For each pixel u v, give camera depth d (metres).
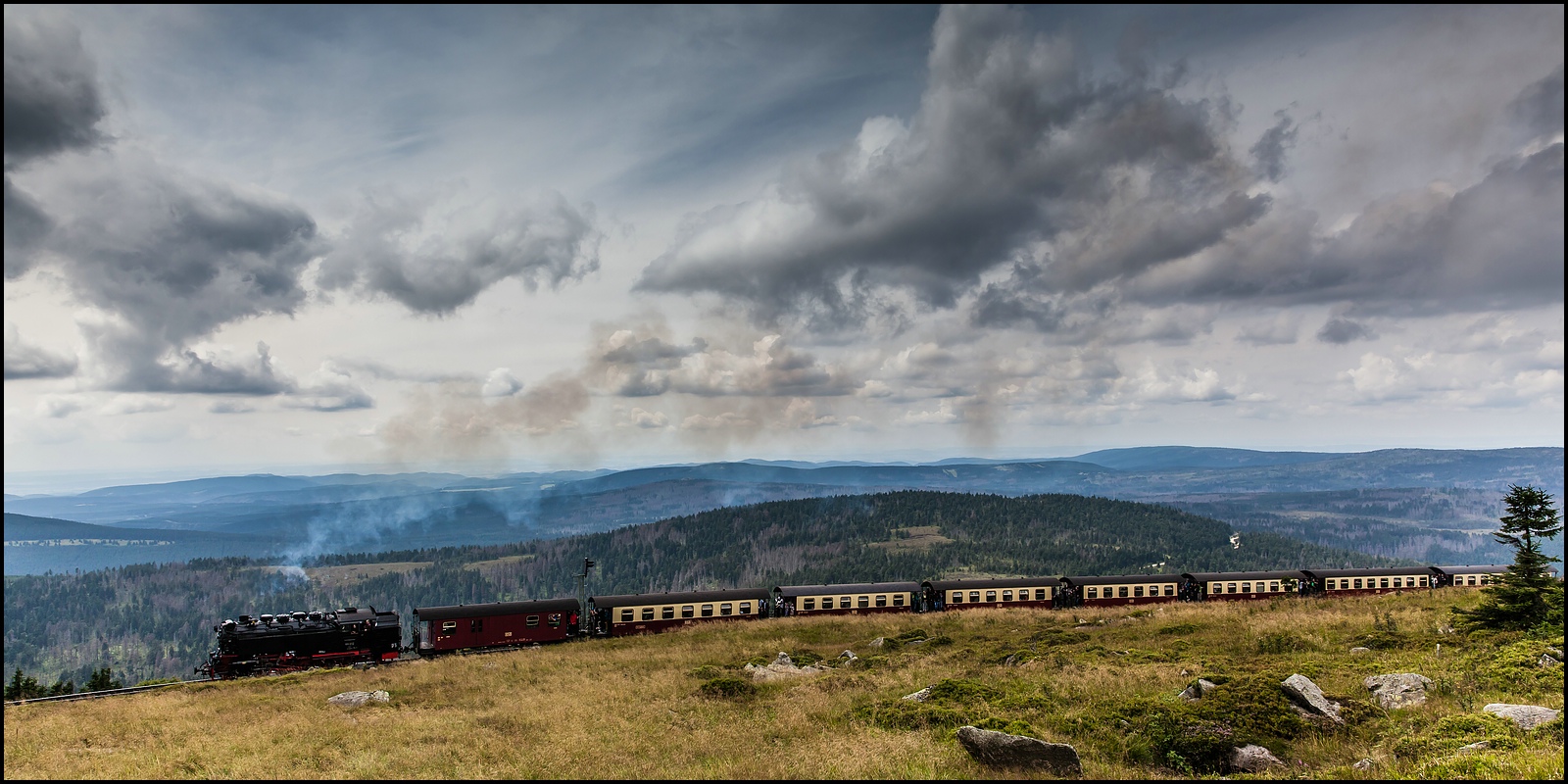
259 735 27.83
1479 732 19.42
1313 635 39.34
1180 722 22.03
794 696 31.52
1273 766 19.77
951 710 26.45
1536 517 34.78
